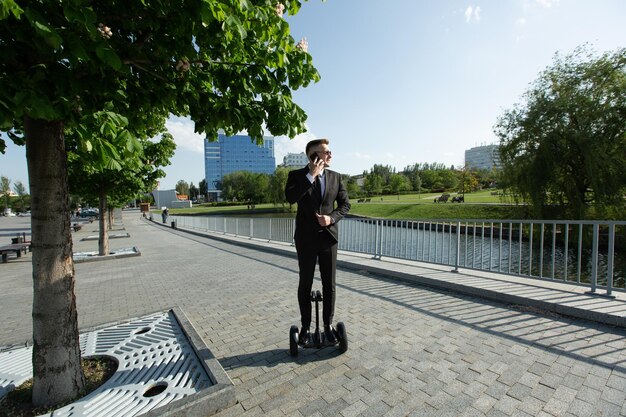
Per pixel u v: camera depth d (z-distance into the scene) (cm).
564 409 213
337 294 505
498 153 2019
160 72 249
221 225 1891
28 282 774
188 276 735
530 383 244
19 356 318
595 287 417
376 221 771
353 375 268
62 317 239
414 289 520
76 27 158
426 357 292
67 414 216
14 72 178
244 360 303
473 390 239
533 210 1831
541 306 392
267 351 321
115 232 2341
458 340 323
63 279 240
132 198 1262
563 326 343
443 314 398
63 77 185
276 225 1255
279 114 272
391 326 367
